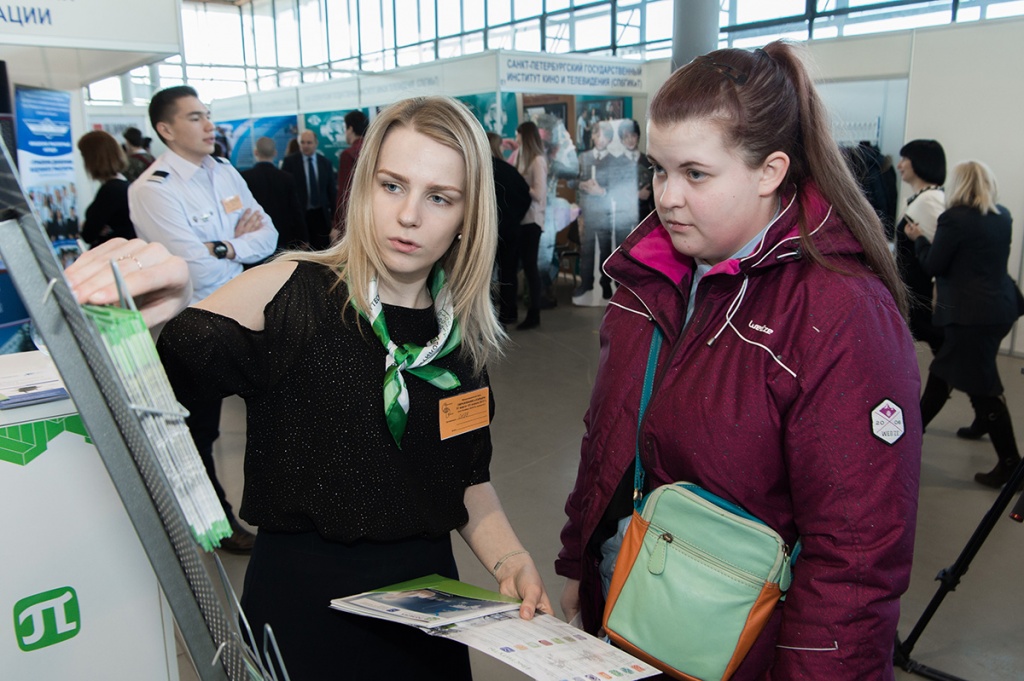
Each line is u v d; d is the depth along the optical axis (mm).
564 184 7102
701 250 993
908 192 5711
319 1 15680
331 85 8492
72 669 866
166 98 2658
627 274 1123
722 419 966
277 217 5184
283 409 960
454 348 1063
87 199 3934
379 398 981
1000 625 2340
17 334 1474
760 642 999
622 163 6859
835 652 896
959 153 5410
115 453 534
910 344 953
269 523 979
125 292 525
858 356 902
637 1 10148
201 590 544
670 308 1087
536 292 6383
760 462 966
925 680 2084
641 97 7195
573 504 1283
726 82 930
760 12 8617
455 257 1063
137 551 888
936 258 3291
